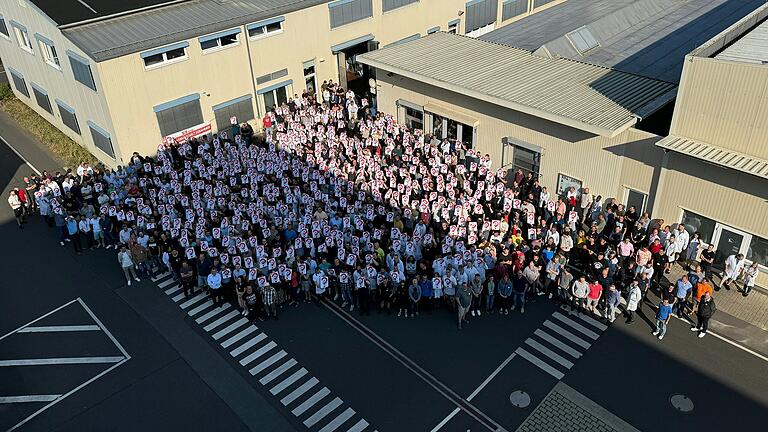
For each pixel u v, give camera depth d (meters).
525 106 25.89
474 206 25.17
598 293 20.95
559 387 18.94
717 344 20.17
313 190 26.88
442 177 26.78
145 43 30.42
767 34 23.52
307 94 37.34
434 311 22.44
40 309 23.41
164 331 22.08
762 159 20.25
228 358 20.77
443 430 17.77
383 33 41.09
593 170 25.62
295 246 23.44
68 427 18.47
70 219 25.84
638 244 23.58
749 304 21.70
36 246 27.33
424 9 42.69
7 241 27.72
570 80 28.05
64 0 32.72
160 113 32.41
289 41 36.41
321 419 18.34
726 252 22.92
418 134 32.66
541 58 30.81
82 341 21.78
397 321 22.03
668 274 23.36
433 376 19.59
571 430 17.58
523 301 21.86
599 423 17.72
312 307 22.91
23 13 34.12
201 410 18.84
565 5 40.44
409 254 22.95
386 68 31.48
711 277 22.44
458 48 33.12
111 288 24.47
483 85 28.12
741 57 21.11
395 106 33.62
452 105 30.36
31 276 25.30
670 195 23.53
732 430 17.25
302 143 31.41
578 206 26.75
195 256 23.53
